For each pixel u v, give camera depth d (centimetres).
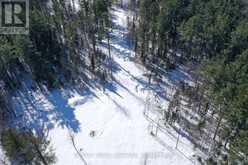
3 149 3791
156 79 5606
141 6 6644
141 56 6088
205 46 5731
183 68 5897
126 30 7212
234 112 3588
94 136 4488
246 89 3634
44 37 5384
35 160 3547
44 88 5338
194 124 4641
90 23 6481
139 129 4584
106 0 7400
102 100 5144
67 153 4238
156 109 4941
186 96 5150
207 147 4272
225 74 4153
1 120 4644
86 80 5572
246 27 5188
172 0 5925
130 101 5119
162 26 5653
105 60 6112
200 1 6278
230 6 6059
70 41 5981
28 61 5084
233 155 3341
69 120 4766
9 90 5234
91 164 4097
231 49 5088
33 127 4641
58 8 6894
